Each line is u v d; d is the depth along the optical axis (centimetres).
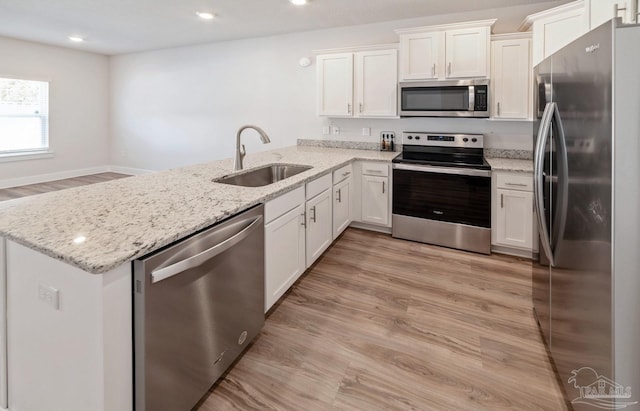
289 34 473
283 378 169
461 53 328
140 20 422
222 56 536
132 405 117
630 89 103
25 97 566
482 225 319
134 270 112
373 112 382
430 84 343
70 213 143
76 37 515
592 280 121
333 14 387
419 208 345
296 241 236
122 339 111
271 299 205
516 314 225
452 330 209
